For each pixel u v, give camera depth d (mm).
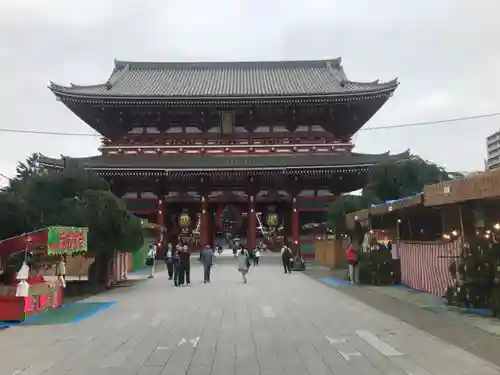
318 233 47625
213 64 64062
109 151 48781
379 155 45375
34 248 17328
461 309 15688
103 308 17266
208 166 44781
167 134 50312
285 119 50250
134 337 12047
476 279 15484
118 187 47031
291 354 10141
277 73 61688
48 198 22719
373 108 49312
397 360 9508
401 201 20438
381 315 15180
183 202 48188
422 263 21547
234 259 47125
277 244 58969
